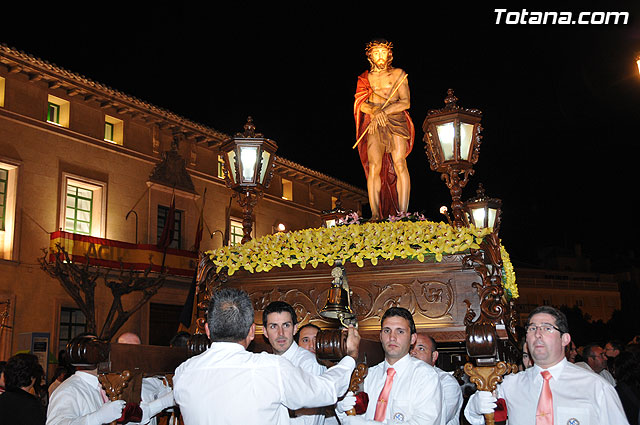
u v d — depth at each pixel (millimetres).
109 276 21078
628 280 53250
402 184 6520
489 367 3783
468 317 4723
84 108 21453
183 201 24312
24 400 5172
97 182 21375
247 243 5539
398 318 4098
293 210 29047
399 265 5000
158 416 5211
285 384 3242
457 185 5750
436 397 3936
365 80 6848
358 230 5215
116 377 3812
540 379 3785
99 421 3723
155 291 20328
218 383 3244
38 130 19984
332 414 4188
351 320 4309
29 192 19531
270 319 4289
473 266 4801
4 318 18375
